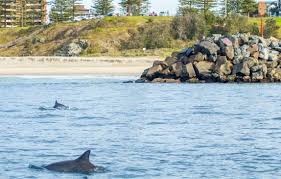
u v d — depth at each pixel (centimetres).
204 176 7206
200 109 14712
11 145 9281
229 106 15512
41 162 7994
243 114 13588
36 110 14675
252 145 9300
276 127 11331
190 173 7362
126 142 9612
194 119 12631
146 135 10338
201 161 8069
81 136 10244
